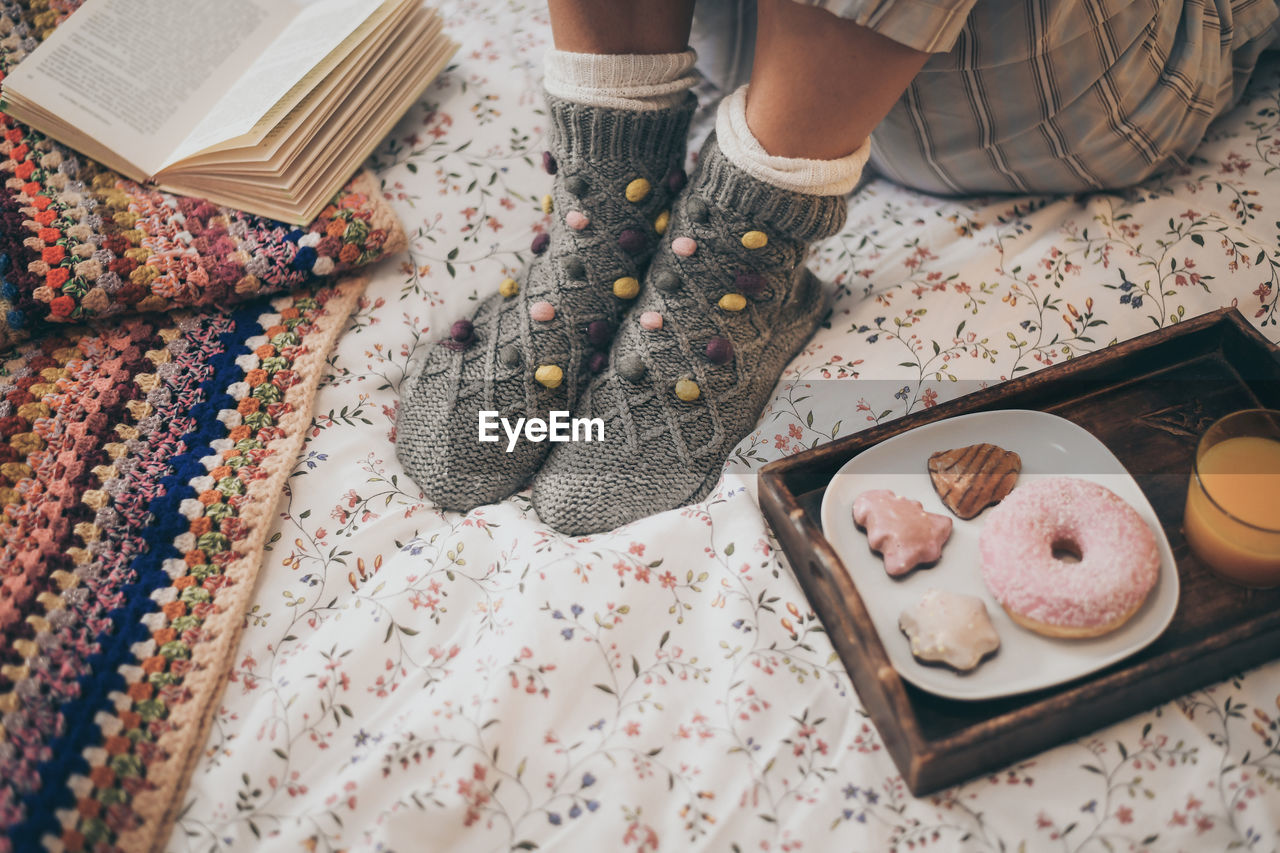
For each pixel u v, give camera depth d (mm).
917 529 652
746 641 659
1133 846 570
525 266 870
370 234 871
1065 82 784
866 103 656
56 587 679
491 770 604
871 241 915
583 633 653
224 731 649
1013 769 607
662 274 779
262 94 860
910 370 799
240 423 789
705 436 767
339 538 746
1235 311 727
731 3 897
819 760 615
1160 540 643
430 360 822
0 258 811
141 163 874
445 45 991
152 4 932
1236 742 603
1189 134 882
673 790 604
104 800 595
